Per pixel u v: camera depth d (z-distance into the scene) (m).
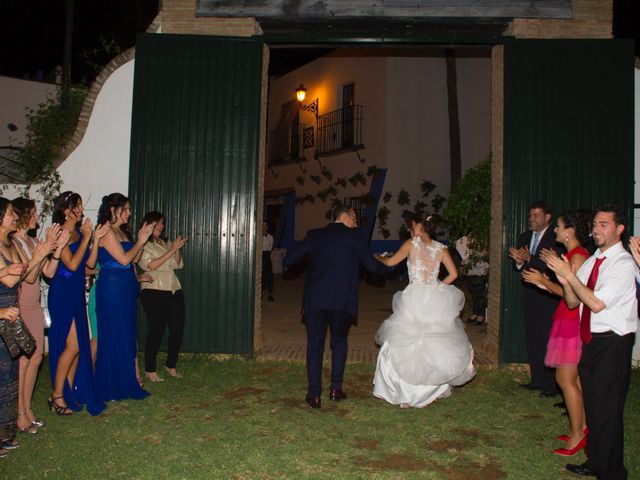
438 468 4.32
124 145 7.46
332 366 5.86
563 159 6.97
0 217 4.36
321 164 19.61
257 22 7.40
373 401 5.85
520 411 5.61
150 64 7.29
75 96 8.38
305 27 7.51
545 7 7.03
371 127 17.28
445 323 5.66
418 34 7.32
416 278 5.80
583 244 4.81
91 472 4.12
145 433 4.89
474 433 5.02
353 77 18.09
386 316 11.07
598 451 4.08
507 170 7.01
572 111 6.98
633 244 3.92
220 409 5.52
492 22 7.23
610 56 6.98
